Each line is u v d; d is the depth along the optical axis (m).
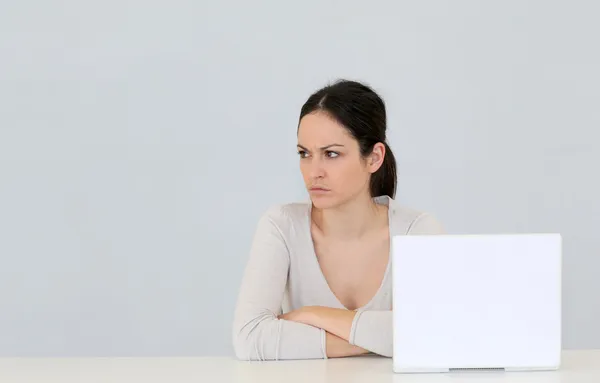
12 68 5.22
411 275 2.27
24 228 5.28
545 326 2.27
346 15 5.20
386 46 5.20
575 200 5.23
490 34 5.19
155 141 5.24
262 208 5.23
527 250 2.26
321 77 5.20
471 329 2.27
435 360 2.27
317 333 2.60
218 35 5.20
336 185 2.80
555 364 2.28
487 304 2.26
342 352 2.59
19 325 5.33
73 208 5.27
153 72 5.21
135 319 5.31
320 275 3.01
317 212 3.09
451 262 2.26
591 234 5.23
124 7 5.21
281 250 2.99
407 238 2.26
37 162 5.26
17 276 5.30
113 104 5.23
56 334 5.32
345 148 2.78
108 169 5.26
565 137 5.20
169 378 2.24
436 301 2.26
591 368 2.34
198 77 5.21
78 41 5.22
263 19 5.20
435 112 5.21
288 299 3.12
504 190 5.23
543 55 5.19
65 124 5.25
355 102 2.80
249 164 5.23
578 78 5.18
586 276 5.25
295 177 5.22
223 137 5.22
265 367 2.42
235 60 5.20
